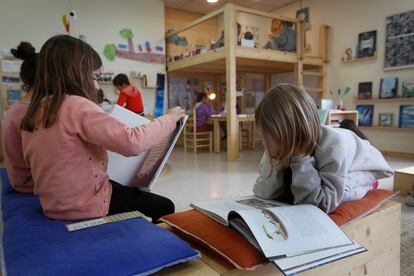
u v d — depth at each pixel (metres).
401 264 1.41
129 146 0.82
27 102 1.17
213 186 2.90
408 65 4.53
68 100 0.85
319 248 0.67
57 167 0.83
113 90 5.75
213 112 5.63
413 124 4.51
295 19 5.09
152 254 0.63
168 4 6.41
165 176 3.37
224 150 5.72
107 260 0.60
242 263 0.64
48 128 0.83
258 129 0.85
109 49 5.70
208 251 0.74
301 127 0.79
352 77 5.33
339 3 5.47
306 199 0.85
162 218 0.89
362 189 1.04
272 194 0.99
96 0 5.52
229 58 4.36
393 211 1.07
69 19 5.25
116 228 0.77
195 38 6.91
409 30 4.50
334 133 0.90
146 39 6.10
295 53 5.16
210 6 6.54
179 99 6.72
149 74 6.17
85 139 0.84
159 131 0.92
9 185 1.33
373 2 4.94
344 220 0.85
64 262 0.59
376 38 4.93
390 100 4.74
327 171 0.87
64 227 0.79
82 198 0.87
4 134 1.15
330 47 5.67
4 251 0.71
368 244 0.98
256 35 6.91
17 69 4.80
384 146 4.92
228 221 0.76
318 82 5.89
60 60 0.88
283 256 0.63
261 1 6.22
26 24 4.93
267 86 7.25
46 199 0.87
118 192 1.20
